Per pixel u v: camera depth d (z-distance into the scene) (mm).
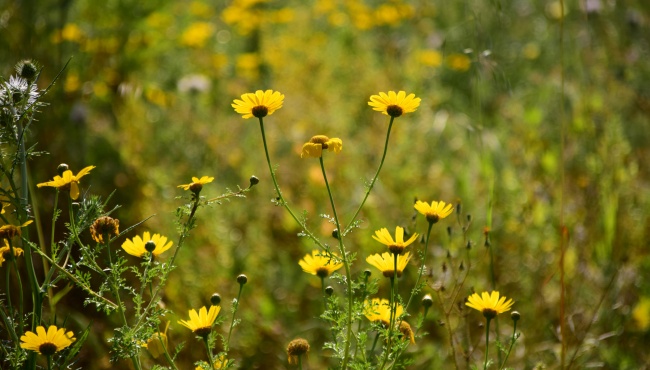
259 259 4961
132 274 4406
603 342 4152
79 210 2625
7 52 5566
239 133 6316
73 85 5625
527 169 5379
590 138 5430
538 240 4738
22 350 2512
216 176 5719
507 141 5906
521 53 7672
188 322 2586
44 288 2592
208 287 4492
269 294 4734
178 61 7629
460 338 4074
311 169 5602
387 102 2604
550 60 7621
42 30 5723
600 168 4961
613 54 6211
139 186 5145
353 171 5695
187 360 4008
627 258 4320
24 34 5629
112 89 6117
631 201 4910
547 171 5316
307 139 6211
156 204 4973
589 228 4750
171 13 7719
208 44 8430
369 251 4773
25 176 2684
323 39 8406
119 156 5328
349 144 6047
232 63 8188
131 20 6410
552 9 8109
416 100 2594
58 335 2307
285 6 9578
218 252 4758
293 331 4363
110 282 2533
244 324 4324
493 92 6605
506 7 7777
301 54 8180
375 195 5352
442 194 5398
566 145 5492
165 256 4516
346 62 7820
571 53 6695
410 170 5695
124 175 5164
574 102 5797
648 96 6152
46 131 5172
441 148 6262
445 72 7387
